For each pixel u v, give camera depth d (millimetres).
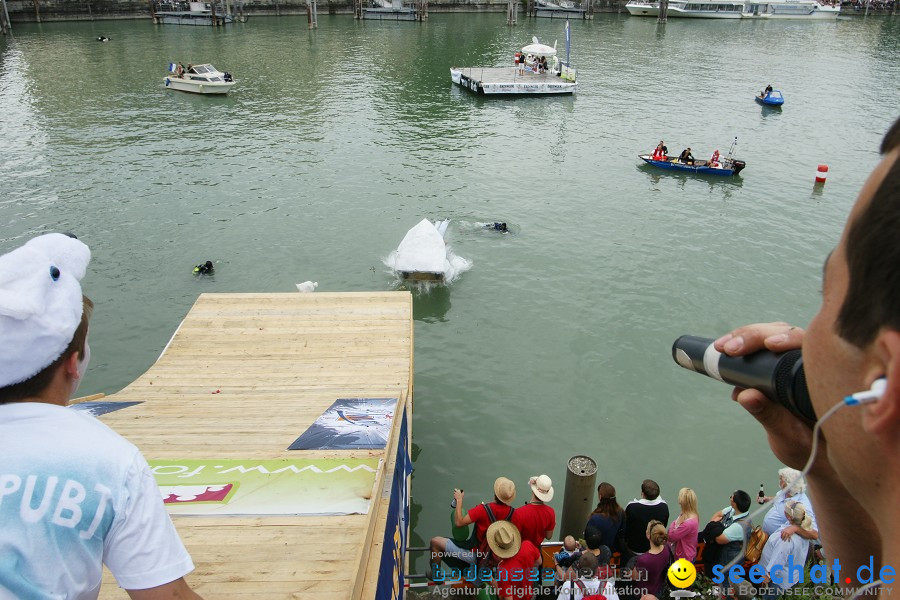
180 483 6020
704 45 69312
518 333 18641
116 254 22938
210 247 23594
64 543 2084
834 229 26031
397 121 40406
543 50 53281
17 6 73812
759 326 1756
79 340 2475
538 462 14008
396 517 6098
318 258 22984
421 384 16406
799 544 8148
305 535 4898
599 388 16328
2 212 26094
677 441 14602
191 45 63531
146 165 31688
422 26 81750
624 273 22031
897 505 1029
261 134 37000
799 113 42938
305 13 89062
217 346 12453
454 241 24172
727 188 30125
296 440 7535
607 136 38125
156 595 2287
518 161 33438
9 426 2205
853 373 1079
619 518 8812
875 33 80250
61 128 37125
